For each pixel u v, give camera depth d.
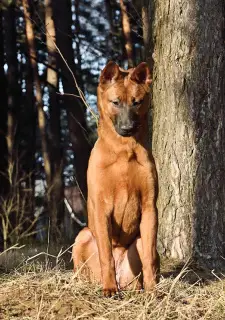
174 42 9.20
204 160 9.07
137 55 25.94
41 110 21.45
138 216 6.83
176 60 9.19
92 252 7.01
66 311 5.94
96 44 28.72
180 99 9.16
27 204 18.69
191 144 9.10
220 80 9.14
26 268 8.40
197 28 9.09
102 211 6.66
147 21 10.15
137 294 6.45
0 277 7.43
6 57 22.66
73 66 20.03
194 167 9.09
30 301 6.12
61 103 27.22
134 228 6.91
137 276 6.86
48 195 17.89
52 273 7.11
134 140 6.57
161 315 5.91
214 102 9.10
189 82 9.12
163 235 9.24
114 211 6.73
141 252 6.92
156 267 6.68
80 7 31.66
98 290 6.52
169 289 6.58
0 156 20.50
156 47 9.47
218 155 9.10
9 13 22.38
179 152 9.14
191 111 9.10
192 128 9.10
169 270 8.75
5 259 9.59
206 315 6.02
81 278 6.77
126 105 6.50
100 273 7.02
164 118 9.30
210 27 9.09
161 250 9.26
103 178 6.62
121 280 7.14
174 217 9.15
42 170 28.73
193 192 9.09
